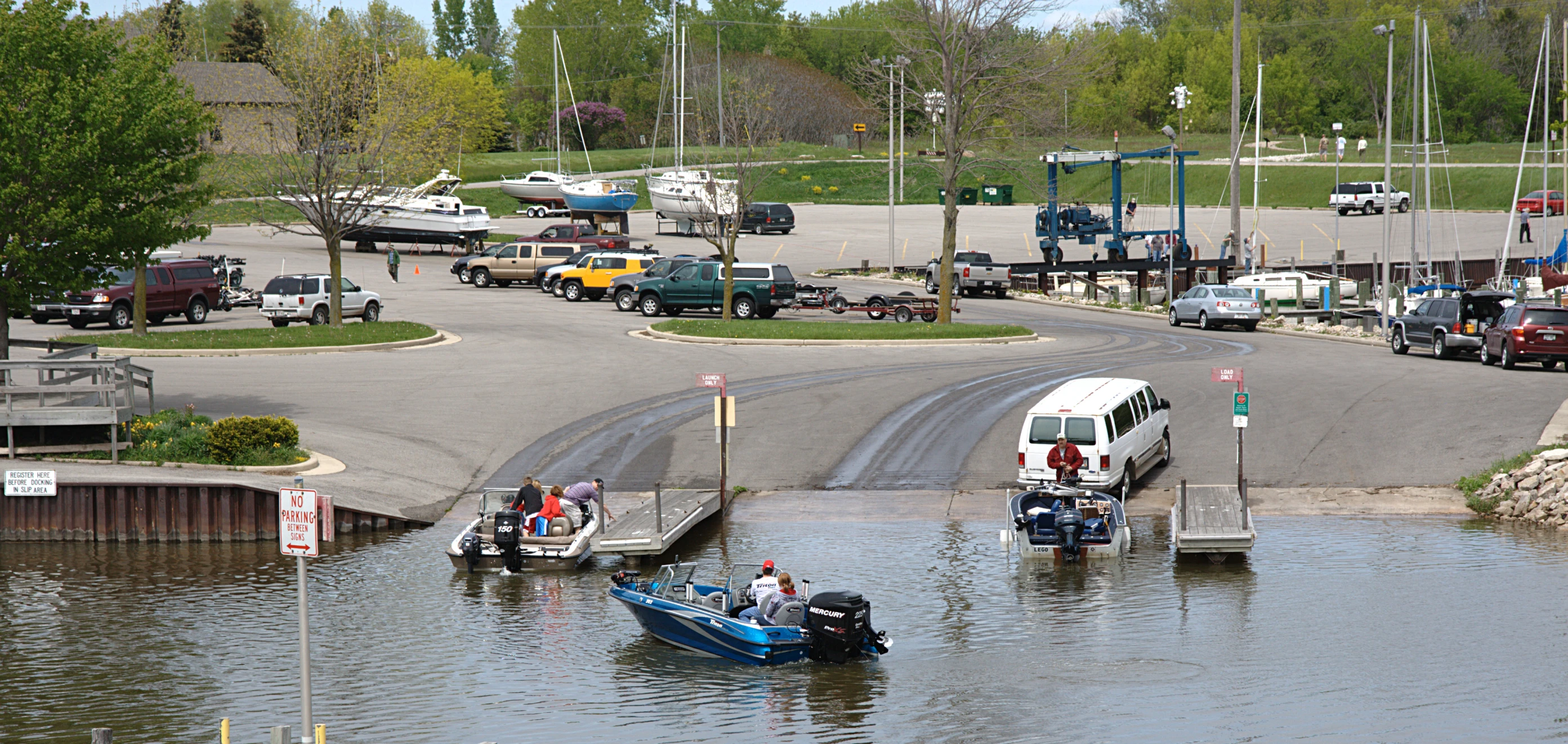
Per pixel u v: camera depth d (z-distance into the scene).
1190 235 161.62
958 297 98.25
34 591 36.53
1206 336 85.75
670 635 31.22
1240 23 113.50
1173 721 25.41
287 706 27.19
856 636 29.69
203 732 25.69
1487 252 141.38
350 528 43.38
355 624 33.34
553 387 62.78
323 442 51.12
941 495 46.97
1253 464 49.38
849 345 77.25
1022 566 38.09
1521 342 64.06
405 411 57.28
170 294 85.69
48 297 51.47
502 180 188.75
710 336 78.44
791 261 132.62
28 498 43.28
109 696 27.84
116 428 46.91
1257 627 31.66
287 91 84.12
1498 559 37.75
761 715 26.44
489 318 90.00
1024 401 58.97
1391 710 25.73
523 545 38.72
